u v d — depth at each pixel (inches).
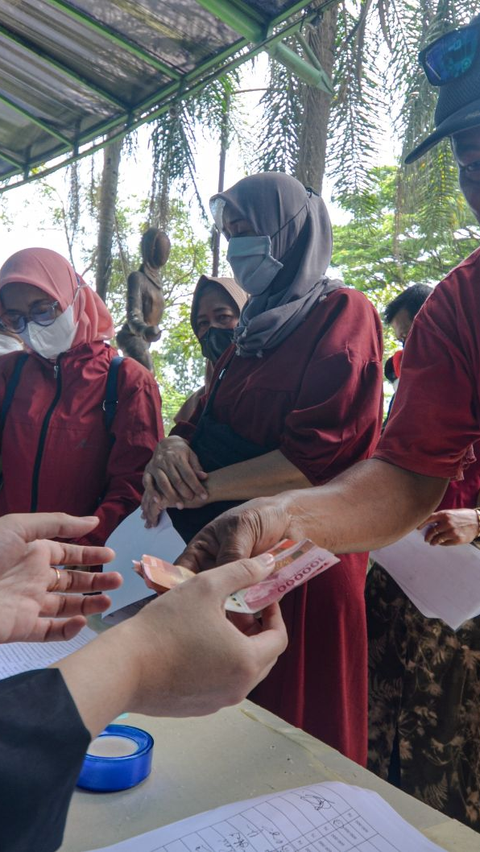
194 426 77.9
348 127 149.8
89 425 80.9
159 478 64.9
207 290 98.4
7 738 21.1
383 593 81.8
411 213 159.3
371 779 35.7
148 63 110.1
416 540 58.1
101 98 127.1
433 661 76.0
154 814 31.8
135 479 77.0
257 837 29.2
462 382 50.1
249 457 68.8
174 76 112.7
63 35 112.0
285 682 60.7
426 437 49.7
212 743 38.3
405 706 77.9
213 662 26.0
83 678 23.7
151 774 34.9
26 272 81.1
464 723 74.2
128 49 107.7
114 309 255.6
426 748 75.7
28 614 35.1
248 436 69.7
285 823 30.2
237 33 100.8
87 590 38.8
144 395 81.7
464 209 155.3
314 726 61.0
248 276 74.0
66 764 21.4
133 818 31.4
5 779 20.3
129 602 55.0
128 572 58.1
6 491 82.7
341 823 30.5
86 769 33.2
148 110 125.6
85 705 23.1
